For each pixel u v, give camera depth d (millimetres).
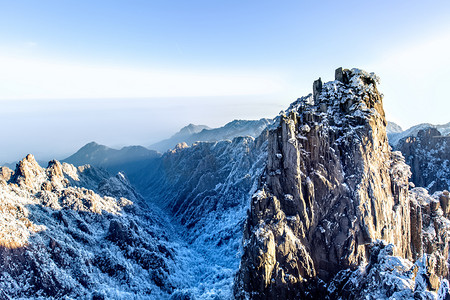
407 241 92312
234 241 164500
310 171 86250
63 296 93250
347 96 90625
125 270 115875
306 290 77312
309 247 82125
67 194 151500
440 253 98312
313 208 83625
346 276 76938
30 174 152375
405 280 57656
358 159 83688
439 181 187250
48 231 113000
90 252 118125
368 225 79688
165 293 115875
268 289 75500
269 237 77312
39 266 95812
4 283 87688
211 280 127125
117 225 133000
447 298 47344
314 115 90062
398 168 90688
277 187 84688
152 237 163000
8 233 98188
